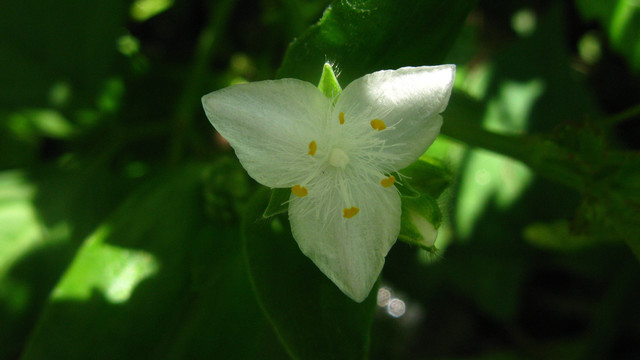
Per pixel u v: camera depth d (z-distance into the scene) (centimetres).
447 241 9
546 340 9
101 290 6
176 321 7
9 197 8
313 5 8
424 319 10
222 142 9
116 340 6
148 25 10
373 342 9
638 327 9
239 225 7
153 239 7
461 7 6
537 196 9
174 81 9
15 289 7
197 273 7
